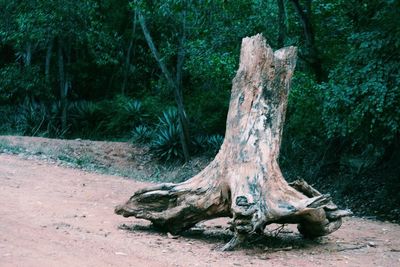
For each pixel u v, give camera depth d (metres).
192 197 7.93
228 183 7.67
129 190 12.34
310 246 8.04
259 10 18.58
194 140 22.44
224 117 23.73
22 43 26.11
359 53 12.36
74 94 32.53
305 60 16.97
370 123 12.73
